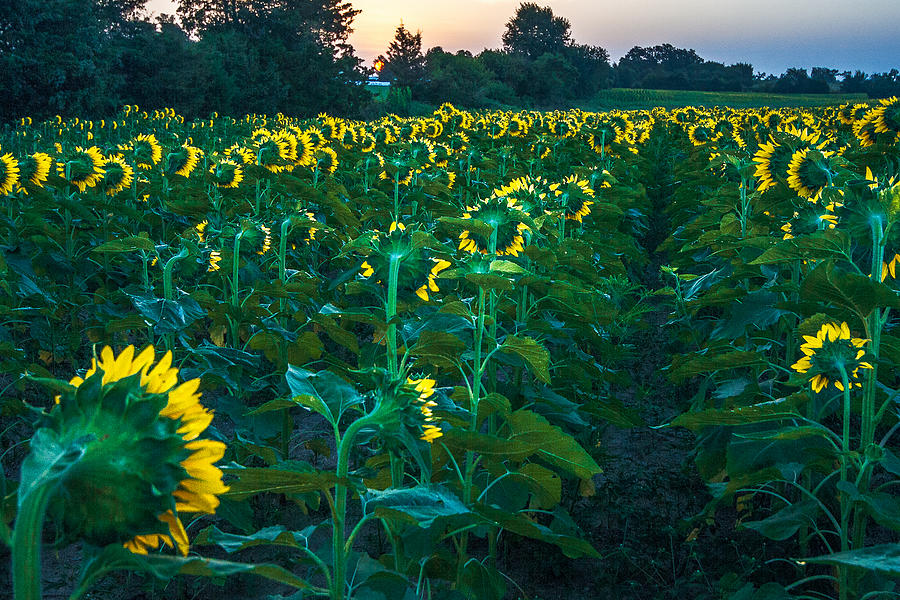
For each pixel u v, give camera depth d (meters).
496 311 4.56
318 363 4.75
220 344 5.52
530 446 2.81
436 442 2.94
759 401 4.25
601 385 5.57
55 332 6.34
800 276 4.68
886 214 3.02
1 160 6.54
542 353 3.18
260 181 7.98
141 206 9.06
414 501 2.24
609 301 6.09
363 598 2.48
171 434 0.96
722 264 6.63
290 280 4.96
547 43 146.62
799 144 5.05
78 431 0.95
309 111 62.03
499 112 33.66
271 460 3.70
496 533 3.69
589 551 2.77
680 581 3.69
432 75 86.00
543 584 4.01
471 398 3.25
